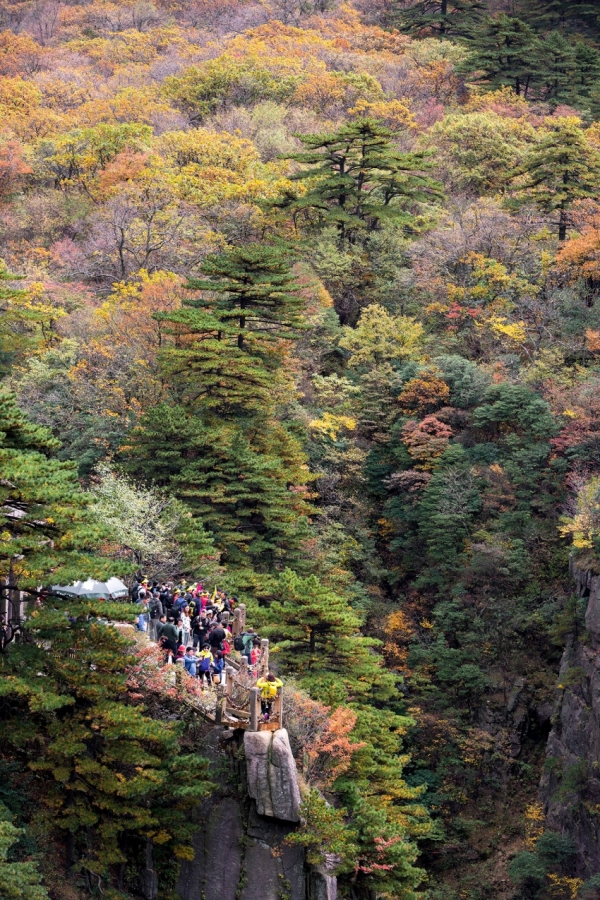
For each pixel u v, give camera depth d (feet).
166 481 202.08
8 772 114.62
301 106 434.30
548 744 220.02
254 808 125.39
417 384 275.80
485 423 265.95
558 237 337.52
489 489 257.34
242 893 123.44
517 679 232.73
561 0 542.98
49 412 227.20
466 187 372.79
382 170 345.51
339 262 312.29
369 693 179.73
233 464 199.93
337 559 235.40
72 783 113.91
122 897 116.06
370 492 270.26
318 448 263.08
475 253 311.68
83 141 371.15
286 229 330.75
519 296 309.01
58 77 483.10
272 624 165.89
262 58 464.24
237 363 212.02
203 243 307.99
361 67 476.95
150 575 164.55
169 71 485.56
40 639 118.73
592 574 217.36
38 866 110.42
